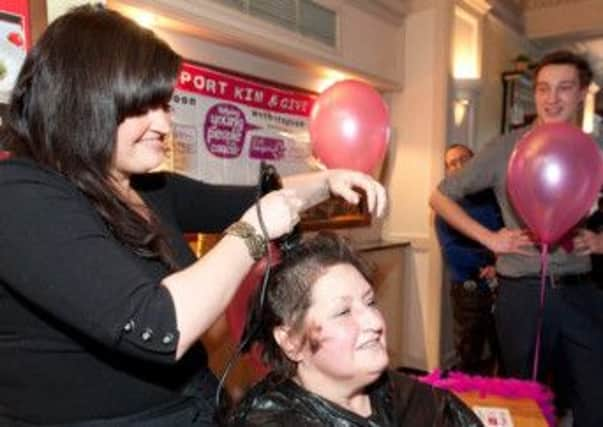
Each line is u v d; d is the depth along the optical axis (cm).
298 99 276
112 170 74
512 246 171
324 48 271
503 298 181
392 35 327
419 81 335
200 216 108
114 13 71
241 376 114
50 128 67
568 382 179
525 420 138
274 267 88
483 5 357
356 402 92
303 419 86
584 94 179
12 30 108
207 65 223
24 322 65
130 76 67
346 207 298
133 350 60
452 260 285
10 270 60
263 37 233
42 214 61
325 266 85
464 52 354
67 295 59
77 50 66
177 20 193
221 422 86
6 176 62
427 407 96
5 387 68
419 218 341
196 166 221
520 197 160
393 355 338
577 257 170
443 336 344
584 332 168
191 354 82
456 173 193
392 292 332
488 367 292
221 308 64
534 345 175
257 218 69
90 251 60
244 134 245
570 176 151
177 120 212
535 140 158
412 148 340
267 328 89
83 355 67
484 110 383
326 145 152
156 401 75
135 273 61
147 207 88
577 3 405
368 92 155
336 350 83
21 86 69
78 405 69
